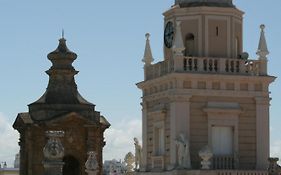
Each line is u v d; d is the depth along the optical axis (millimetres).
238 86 65688
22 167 62781
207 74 64500
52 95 62469
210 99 64875
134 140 71938
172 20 67875
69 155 61062
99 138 62156
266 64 66375
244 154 65688
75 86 63469
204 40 66188
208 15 66438
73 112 60938
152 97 68312
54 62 63281
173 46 64688
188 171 62500
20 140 63312
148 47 69812
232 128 65500
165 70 66312
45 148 46438
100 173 62000
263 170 64000
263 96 66250
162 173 65250
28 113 62500
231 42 66875
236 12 67312
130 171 73688
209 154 62531
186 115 64188
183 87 64312
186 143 63156
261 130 66125
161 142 67125
